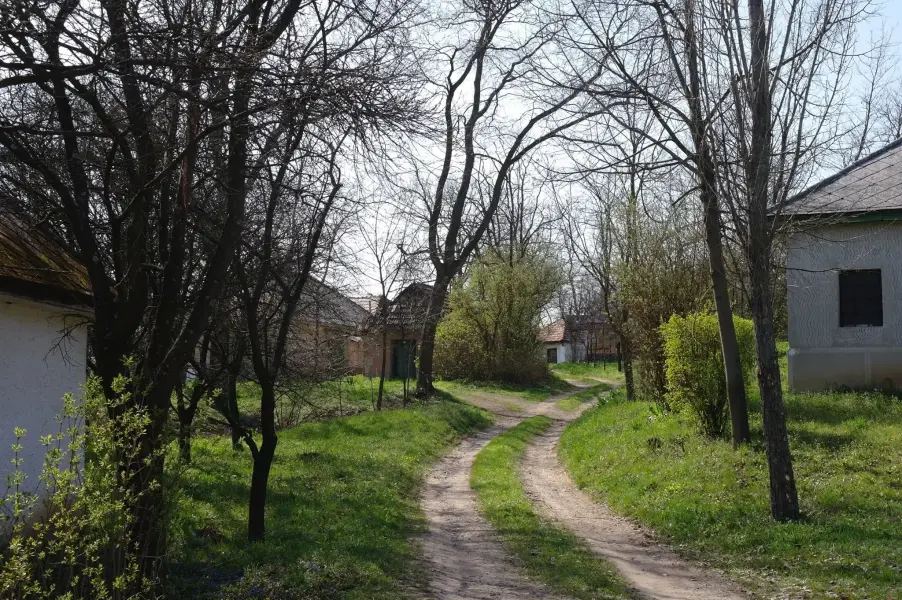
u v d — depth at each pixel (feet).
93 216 23.40
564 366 191.11
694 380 46.91
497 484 46.32
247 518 32.37
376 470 47.19
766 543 28.60
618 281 71.05
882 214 51.39
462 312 124.57
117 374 19.02
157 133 20.85
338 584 23.53
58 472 14.33
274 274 27.78
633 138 52.03
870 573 24.17
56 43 17.40
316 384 49.75
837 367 53.78
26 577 13.57
